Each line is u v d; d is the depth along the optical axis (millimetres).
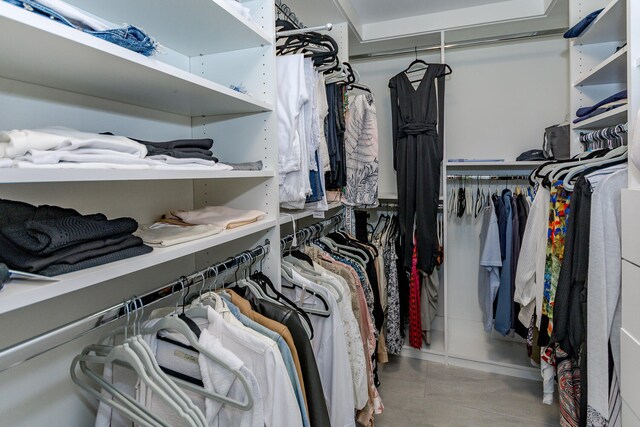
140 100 1036
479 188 2479
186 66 1281
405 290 2367
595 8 1770
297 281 1278
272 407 796
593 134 1631
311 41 1444
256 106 1142
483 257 2172
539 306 1626
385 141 2725
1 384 756
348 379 1212
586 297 1225
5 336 770
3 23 491
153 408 773
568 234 1277
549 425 1783
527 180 2379
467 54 2514
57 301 877
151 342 838
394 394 2059
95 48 600
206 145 968
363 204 2045
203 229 950
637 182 1095
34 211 657
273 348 815
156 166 772
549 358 1658
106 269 611
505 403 1964
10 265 547
